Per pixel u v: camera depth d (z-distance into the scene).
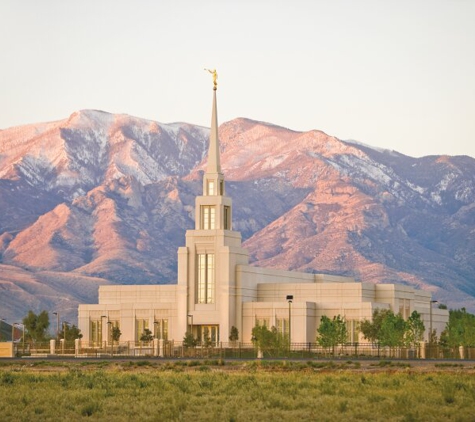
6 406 134.12
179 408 130.25
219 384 162.62
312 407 131.62
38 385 164.50
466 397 140.88
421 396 140.38
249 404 134.62
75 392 150.00
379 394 145.75
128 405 134.12
